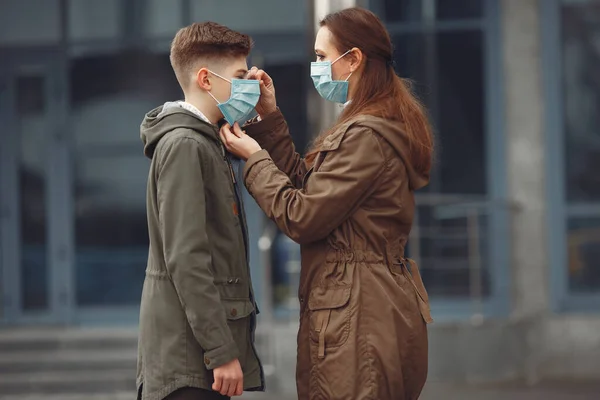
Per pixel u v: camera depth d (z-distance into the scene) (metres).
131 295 13.35
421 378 4.44
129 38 13.21
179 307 4.23
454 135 12.73
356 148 4.29
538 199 12.65
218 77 4.43
